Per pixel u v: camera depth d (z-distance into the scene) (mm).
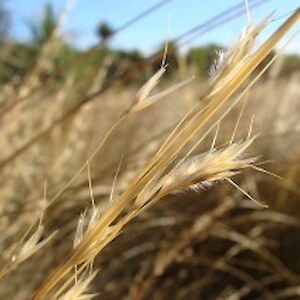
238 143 54
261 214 286
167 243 245
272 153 331
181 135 56
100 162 294
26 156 242
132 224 281
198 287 271
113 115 356
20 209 188
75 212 233
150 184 56
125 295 249
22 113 227
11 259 65
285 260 290
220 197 291
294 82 394
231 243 287
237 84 53
